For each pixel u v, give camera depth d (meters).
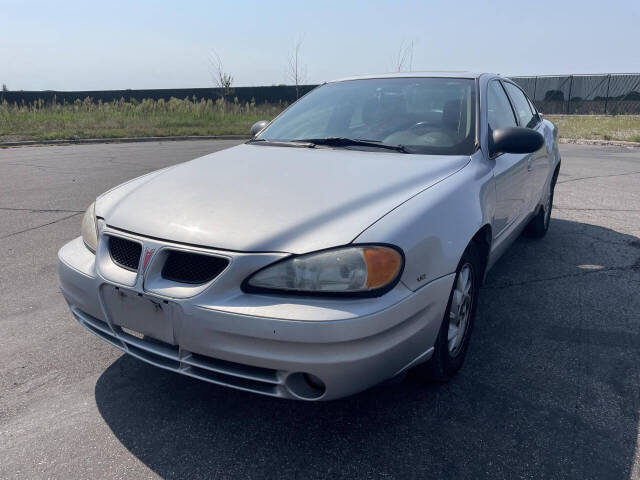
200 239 2.17
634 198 7.01
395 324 2.10
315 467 2.16
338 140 3.27
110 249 2.42
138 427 2.41
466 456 2.21
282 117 3.88
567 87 27.17
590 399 2.59
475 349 3.08
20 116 19.03
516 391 2.66
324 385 2.07
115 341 2.46
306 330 1.97
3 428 2.41
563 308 3.61
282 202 2.35
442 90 3.54
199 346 2.12
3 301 3.75
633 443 2.28
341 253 2.06
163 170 3.09
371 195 2.41
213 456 2.23
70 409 2.54
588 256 4.66
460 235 2.47
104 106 22.06
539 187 4.49
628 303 3.68
